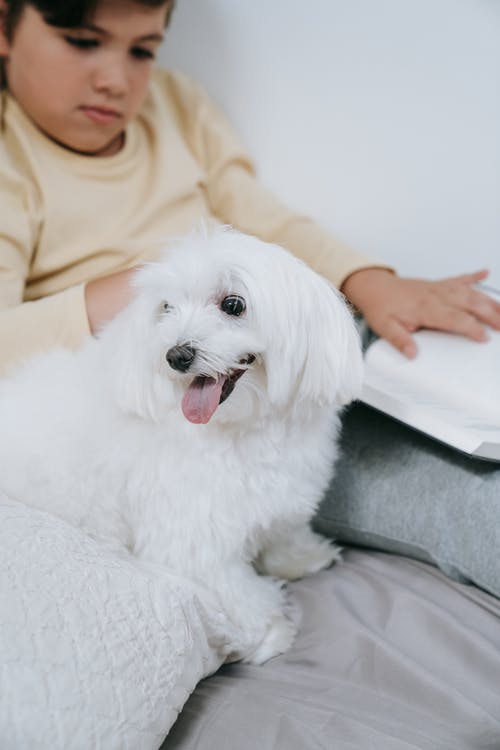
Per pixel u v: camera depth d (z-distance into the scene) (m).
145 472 0.79
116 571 0.66
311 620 0.85
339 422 0.91
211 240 0.77
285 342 0.74
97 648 0.58
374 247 1.30
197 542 0.79
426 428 0.85
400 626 0.81
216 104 1.31
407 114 1.20
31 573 0.60
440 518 0.89
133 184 1.15
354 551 1.00
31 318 0.92
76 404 0.82
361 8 1.17
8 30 1.01
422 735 0.67
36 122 1.08
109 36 0.98
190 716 0.69
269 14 1.21
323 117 1.25
